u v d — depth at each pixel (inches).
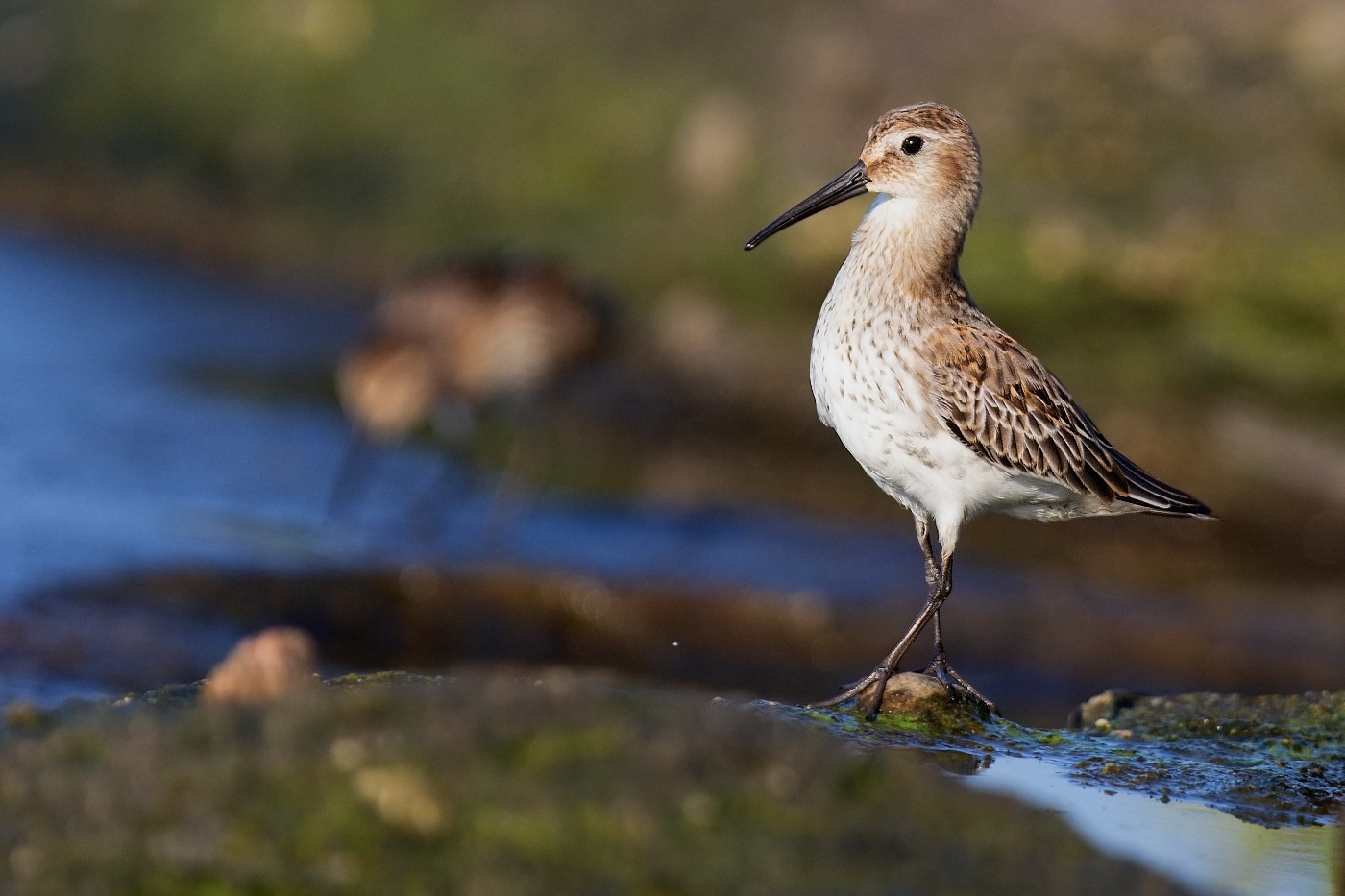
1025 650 519.2
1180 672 519.8
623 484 619.8
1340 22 721.0
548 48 829.8
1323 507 623.2
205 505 557.6
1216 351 650.2
